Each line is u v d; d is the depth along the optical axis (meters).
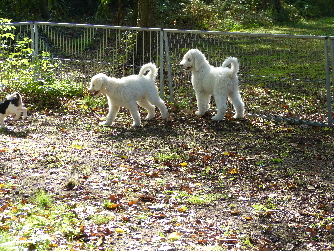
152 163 5.42
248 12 18.86
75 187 4.72
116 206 4.39
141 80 6.84
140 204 4.48
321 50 7.11
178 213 4.34
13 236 3.59
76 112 7.35
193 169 5.29
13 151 5.53
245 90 7.62
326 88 6.66
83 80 8.31
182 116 7.18
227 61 6.85
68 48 9.63
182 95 7.88
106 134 6.41
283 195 4.71
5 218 3.95
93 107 7.56
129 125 6.82
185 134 6.43
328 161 5.55
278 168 5.34
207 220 4.25
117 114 7.30
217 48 7.88
